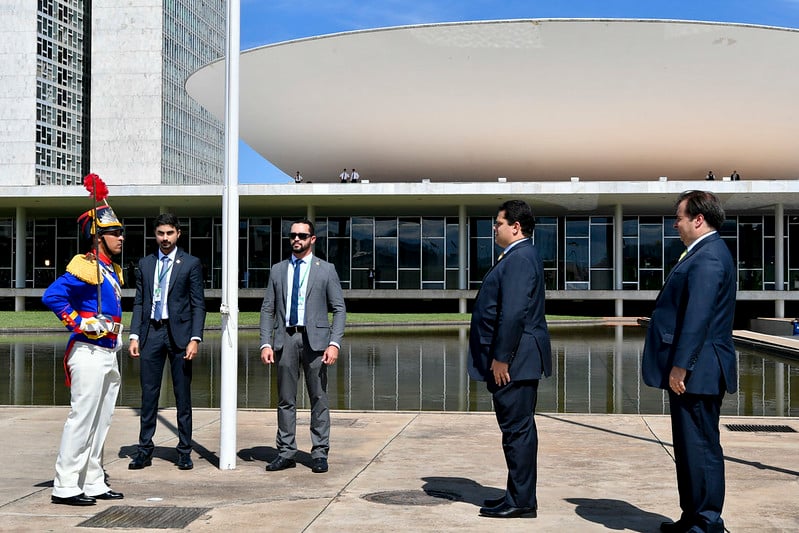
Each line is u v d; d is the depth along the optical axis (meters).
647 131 36.00
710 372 4.77
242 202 37.34
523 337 5.27
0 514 5.38
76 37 94.75
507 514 5.27
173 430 8.63
